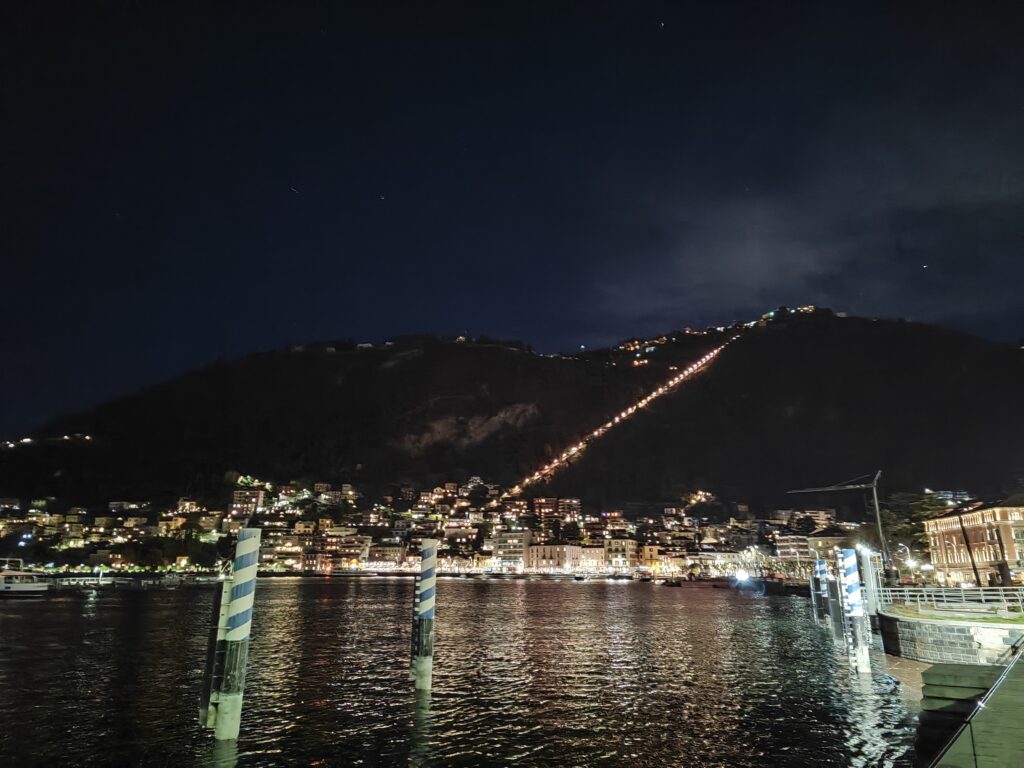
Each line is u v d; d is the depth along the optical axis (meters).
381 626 66.56
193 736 24.38
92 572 198.00
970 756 12.69
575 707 29.59
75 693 32.03
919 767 16.58
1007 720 14.84
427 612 31.42
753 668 40.03
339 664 41.06
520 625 69.44
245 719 26.89
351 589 162.50
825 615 72.56
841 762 21.72
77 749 22.86
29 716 27.36
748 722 26.81
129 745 23.28
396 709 28.91
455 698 31.23
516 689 33.59
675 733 25.36
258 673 37.59
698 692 32.84
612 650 48.91
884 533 122.06
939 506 126.50
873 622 50.31
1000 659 26.25
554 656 45.59
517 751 23.09
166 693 32.06
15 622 70.56
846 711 28.33
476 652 47.50
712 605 108.75
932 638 36.12
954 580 100.69
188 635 58.03
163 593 137.25
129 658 43.72
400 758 22.25
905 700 29.92
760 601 123.12
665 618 79.50
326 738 24.34
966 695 16.72
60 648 48.91
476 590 170.25
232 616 22.06
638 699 31.27
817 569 59.75
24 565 195.12
